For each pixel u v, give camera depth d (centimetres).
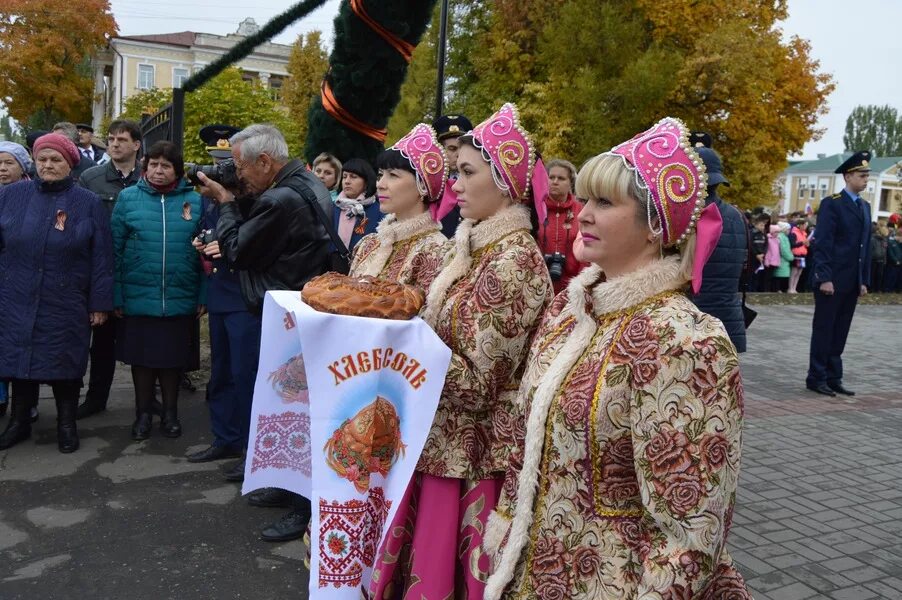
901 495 428
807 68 2259
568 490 152
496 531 179
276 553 338
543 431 157
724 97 2077
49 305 444
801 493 427
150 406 495
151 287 469
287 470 254
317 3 475
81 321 456
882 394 697
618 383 146
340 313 199
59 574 313
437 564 221
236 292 409
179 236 471
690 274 153
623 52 1975
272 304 236
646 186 148
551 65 2094
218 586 308
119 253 474
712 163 383
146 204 471
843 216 664
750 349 913
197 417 534
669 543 137
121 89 4478
